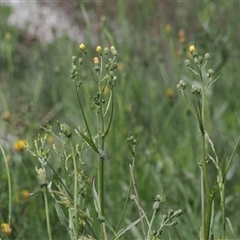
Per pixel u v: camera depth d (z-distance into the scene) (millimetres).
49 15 12016
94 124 7852
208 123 7164
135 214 6289
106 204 6617
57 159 6289
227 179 6336
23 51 11383
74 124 8406
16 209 5816
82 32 11117
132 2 11359
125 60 8992
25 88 10531
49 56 11000
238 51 10086
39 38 11711
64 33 10273
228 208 6109
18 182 6648
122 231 3857
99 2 11094
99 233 4102
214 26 9414
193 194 6488
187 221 5891
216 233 5621
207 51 8305
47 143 7418
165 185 6727
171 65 9992
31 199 6141
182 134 8172
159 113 8375
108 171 7074
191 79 7906
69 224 3709
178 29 10906
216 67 8305
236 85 9117
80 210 3668
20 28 12250
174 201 6516
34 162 6613
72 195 3828
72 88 9023
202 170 3701
